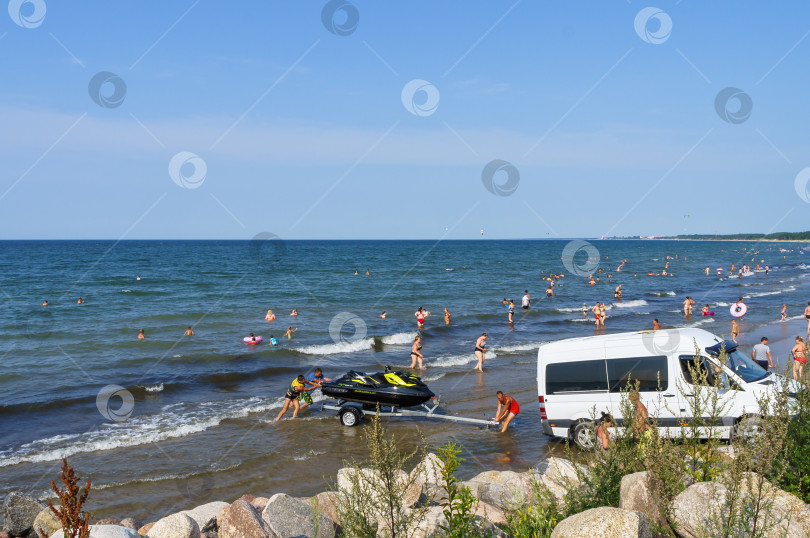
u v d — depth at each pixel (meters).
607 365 12.06
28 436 14.70
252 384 20.77
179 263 98.31
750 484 4.43
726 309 41.75
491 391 19.17
